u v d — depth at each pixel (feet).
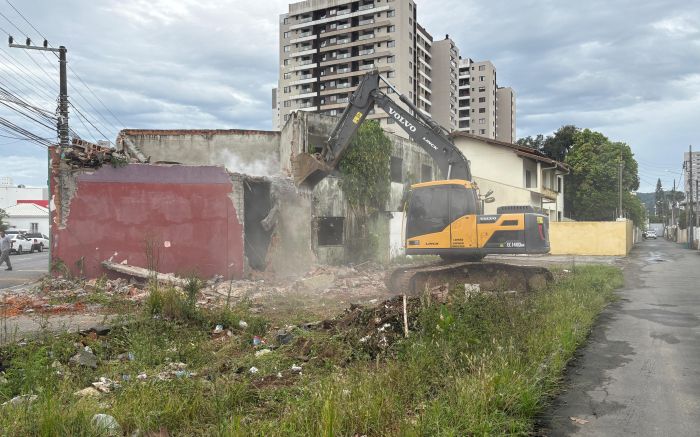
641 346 26.50
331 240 70.54
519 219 46.06
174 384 17.83
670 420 16.51
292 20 323.37
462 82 399.24
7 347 22.22
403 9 293.23
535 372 19.52
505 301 30.35
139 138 84.94
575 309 33.14
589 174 178.70
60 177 51.96
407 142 89.20
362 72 302.25
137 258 52.90
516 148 118.11
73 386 18.51
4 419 14.37
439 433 14.08
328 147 52.65
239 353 24.72
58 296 42.04
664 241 242.58
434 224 48.11
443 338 22.45
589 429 15.81
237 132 86.28
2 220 184.34
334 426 13.88
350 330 25.64
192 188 54.13
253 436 13.75
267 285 51.29
